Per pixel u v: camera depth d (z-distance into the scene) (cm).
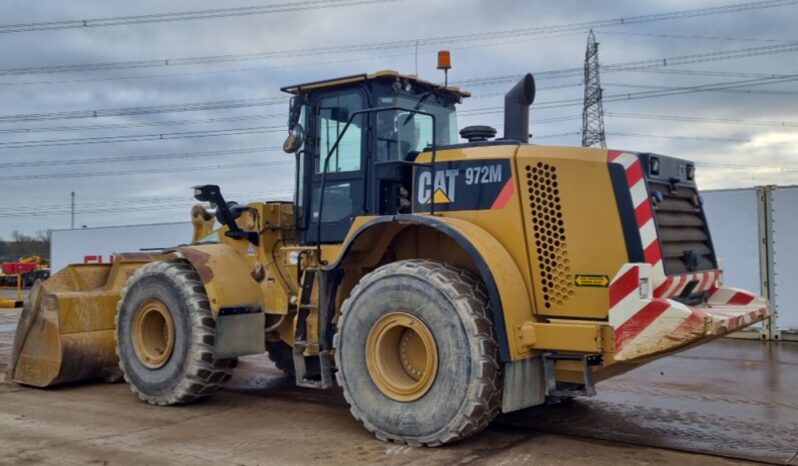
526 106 599
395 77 614
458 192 558
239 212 695
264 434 555
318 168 648
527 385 501
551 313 516
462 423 491
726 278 1120
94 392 722
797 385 743
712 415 616
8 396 704
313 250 623
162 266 671
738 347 1012
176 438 545
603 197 505
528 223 524
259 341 661
